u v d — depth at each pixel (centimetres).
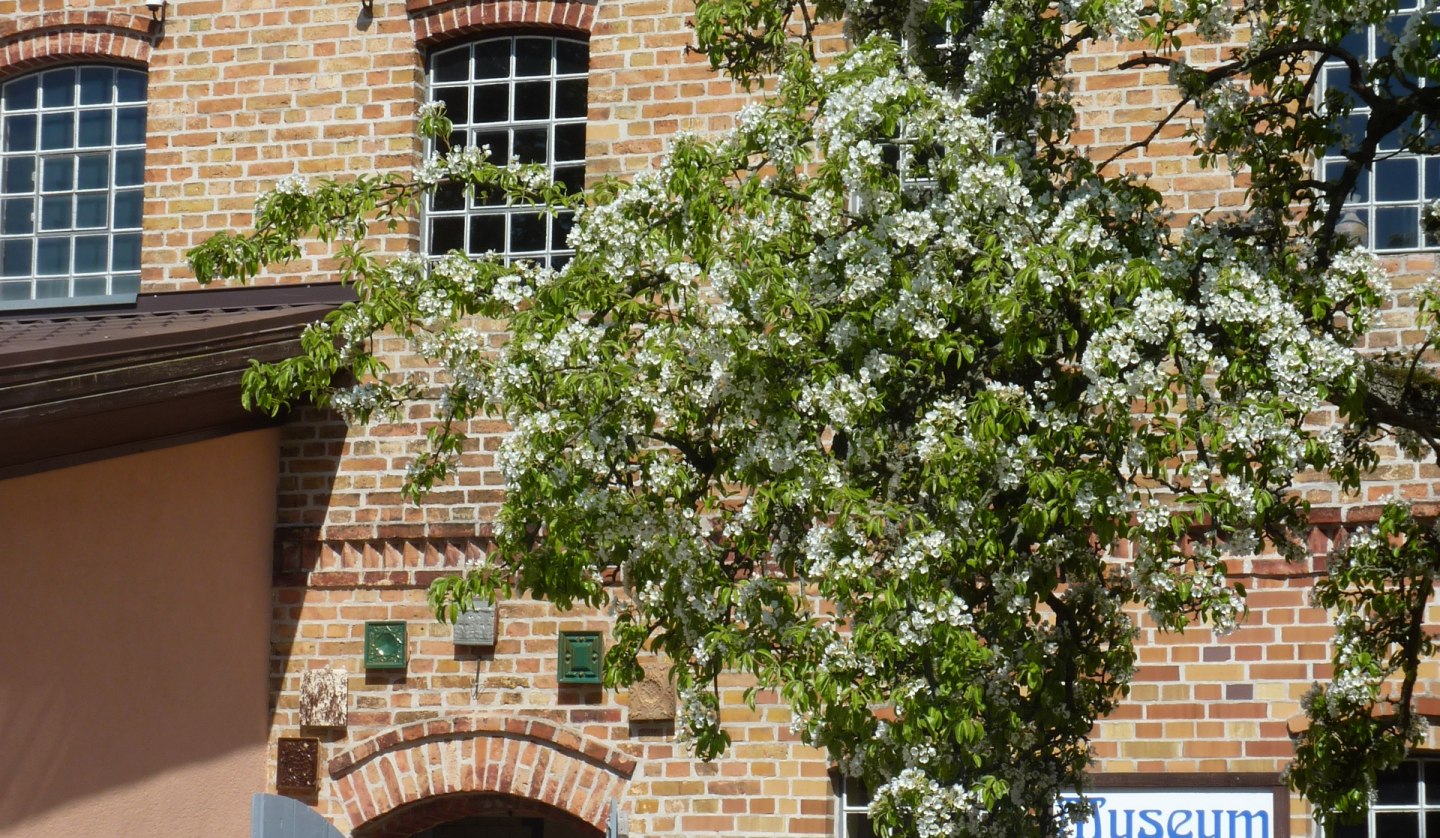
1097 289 664
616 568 814
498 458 710
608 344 714
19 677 1006
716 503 753
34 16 1275
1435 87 791
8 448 967
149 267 1241
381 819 1179
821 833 1100
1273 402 654
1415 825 1034
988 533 676
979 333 727
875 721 709
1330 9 727
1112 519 664
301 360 784
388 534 1179
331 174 1223
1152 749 1061
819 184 721
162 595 1106
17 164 1301
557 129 1215
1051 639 760
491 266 776
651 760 1129
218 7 1252
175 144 1248
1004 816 737
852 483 710
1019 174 700
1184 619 709
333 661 1183
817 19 803
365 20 1228
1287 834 1041
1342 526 1041
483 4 1209
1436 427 777
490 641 1155
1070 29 1114
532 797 1145
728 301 709
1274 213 805
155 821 1095
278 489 1202
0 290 1295
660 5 1184
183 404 1045
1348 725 816
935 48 780
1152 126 1096
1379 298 724
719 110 1168
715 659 707
